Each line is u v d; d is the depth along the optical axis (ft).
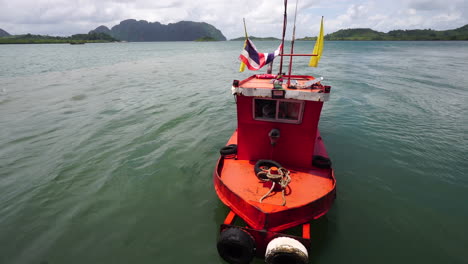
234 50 312.71
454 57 173.58
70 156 31.96
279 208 17.19
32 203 23.58
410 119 45.14
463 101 56.03
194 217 21.71
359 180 27.20
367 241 19.22
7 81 83.66
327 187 20.06
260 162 21.42
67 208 22.91
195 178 27.48
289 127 21.11
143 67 126.62
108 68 121.49
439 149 33.65
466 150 33.19
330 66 124.67
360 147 34.86
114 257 17.93
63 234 20.03
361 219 21.50
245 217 17.33
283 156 22.63
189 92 67.15
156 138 37.45
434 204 23.34
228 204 18.63
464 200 23.80
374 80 81.97
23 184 26.35
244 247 15.66
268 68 25.55
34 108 52.29
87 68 120.98
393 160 31.19
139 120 44.75
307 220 17.15
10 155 32.27
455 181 26.66
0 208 22.93
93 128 41.04
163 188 25.72
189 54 238.68
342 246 18.70
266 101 20.57
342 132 40.06
